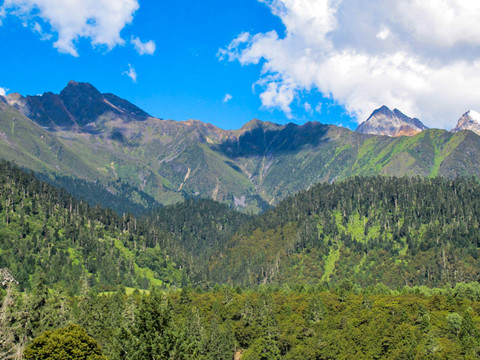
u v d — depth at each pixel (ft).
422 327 444.14
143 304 274.77
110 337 405.80
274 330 476.13
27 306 376.68
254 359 452.35
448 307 502.38
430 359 379.96
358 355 433.07
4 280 237.45
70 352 253.24
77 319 435.12
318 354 439.63
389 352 422.41
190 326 451.12
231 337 484.33
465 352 380.58
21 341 256.73
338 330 482.28
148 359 256.32
